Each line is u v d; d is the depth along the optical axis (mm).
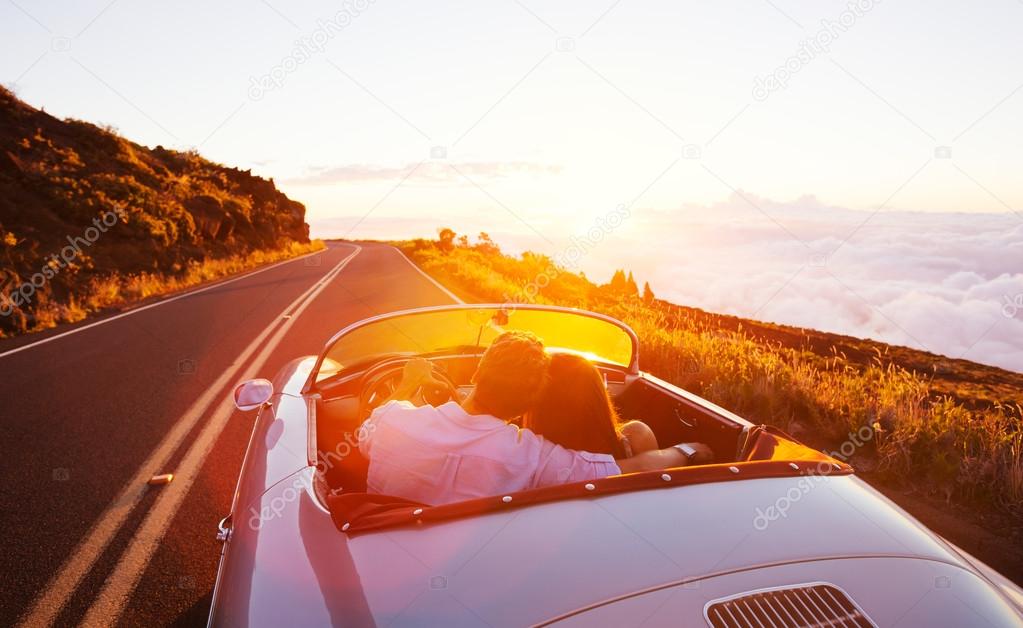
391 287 17891
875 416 4992
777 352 8930
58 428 5336
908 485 4172
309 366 3629
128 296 16391
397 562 1456
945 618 1405
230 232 33156
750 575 1438
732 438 2498
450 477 1829
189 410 5844
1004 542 3338
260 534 1830
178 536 3461
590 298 13109
